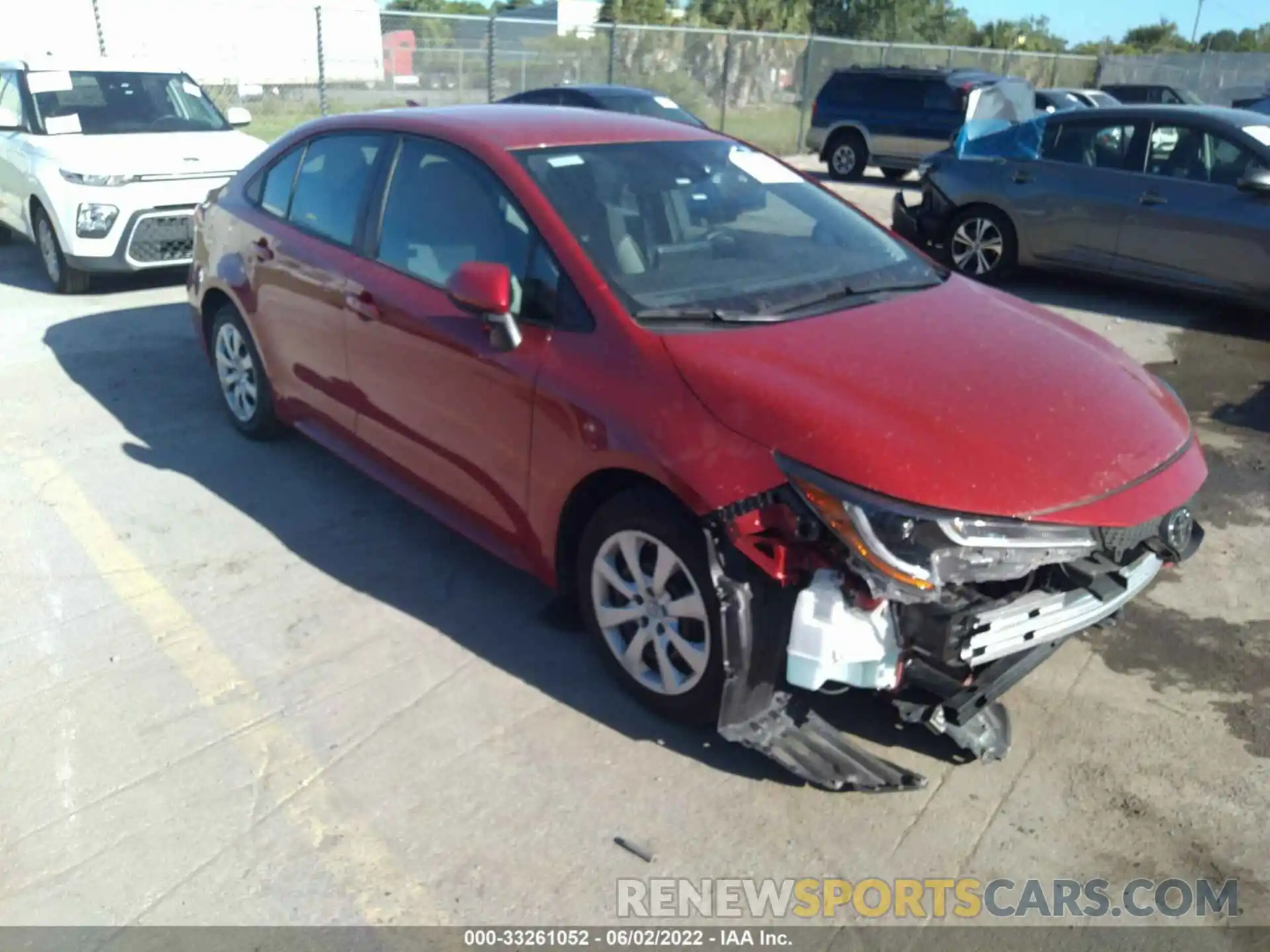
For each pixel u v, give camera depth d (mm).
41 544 4410
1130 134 8625
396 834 2900
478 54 20109
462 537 4543
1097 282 9453
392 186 4219
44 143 8258
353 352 4297
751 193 4172
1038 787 3127
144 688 3492
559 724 3350
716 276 3635
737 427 2939
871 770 3016
